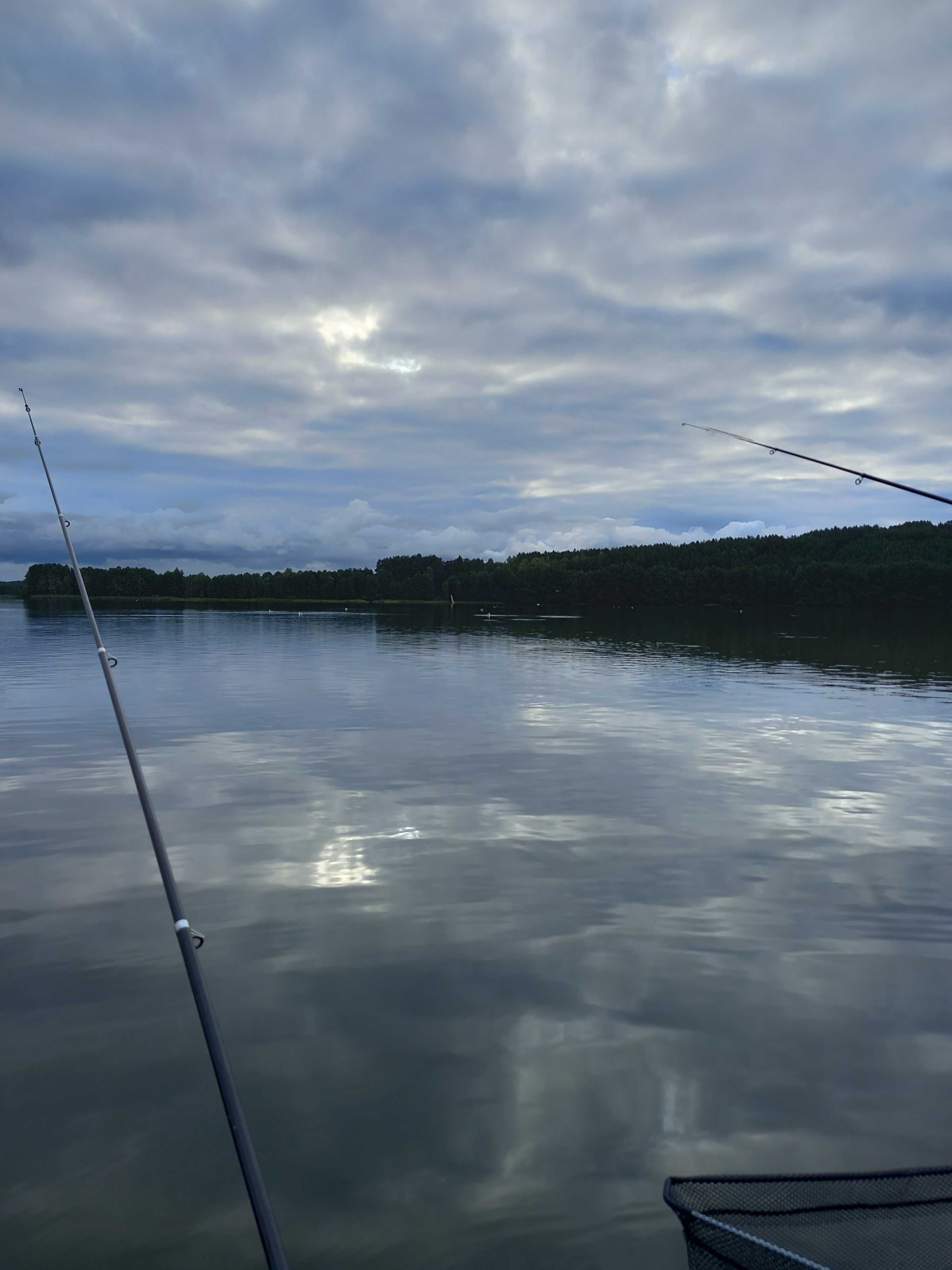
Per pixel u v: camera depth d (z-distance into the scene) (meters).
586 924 5.30
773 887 6.02
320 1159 3.02
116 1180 2.91
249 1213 2.76
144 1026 3.97
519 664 24.89
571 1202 2.81
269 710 14.80
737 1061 3.70
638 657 28.00
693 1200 2.20
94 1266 2.54
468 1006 4.19
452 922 5.30
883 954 4.89
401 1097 3.40
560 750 11.23
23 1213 2.76
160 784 9.17
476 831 7.39
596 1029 3.97
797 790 9.05
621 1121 3.25
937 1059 3.75
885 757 11.01
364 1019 4.05
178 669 22.33
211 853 6.71
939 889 6.01
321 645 32.03
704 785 9.26
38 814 7.91
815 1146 3.12
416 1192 2.85
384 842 7.04
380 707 15.27
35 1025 3.99
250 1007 4.17
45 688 17.92
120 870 6.32
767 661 26.53
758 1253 1.99
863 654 30.30
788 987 4.45
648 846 6.99
